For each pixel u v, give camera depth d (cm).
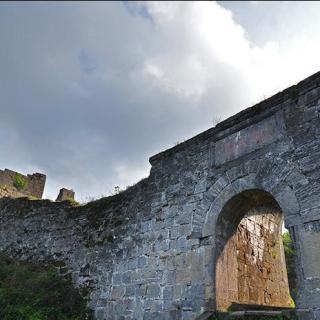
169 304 796
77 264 1113
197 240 808
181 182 922
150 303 836
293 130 729
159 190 975
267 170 737
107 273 996
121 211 1074
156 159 1038
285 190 693
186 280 789
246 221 958
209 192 835
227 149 844
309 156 682
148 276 875
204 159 892
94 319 946
